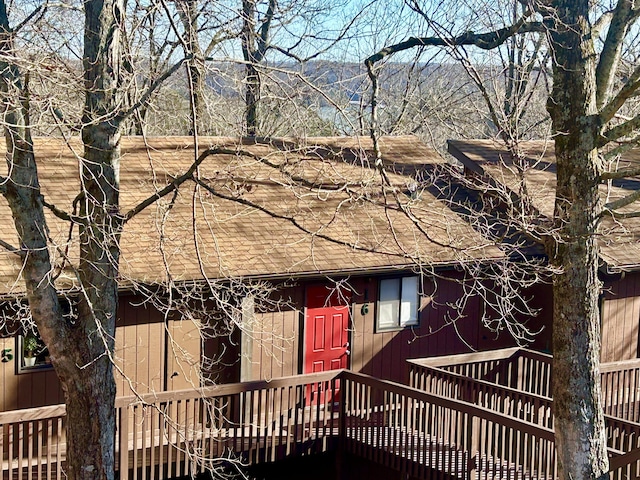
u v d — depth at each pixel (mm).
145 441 13367
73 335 10383
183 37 10359
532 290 19703
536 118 22141
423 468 14211
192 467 12516
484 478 13594
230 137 17000
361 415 15086
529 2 11602
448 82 19359
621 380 16688
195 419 15008
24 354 14500
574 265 12125
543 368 16312
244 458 14711
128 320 15156
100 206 9305
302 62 11805
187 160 17469
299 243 16391
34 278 9898
